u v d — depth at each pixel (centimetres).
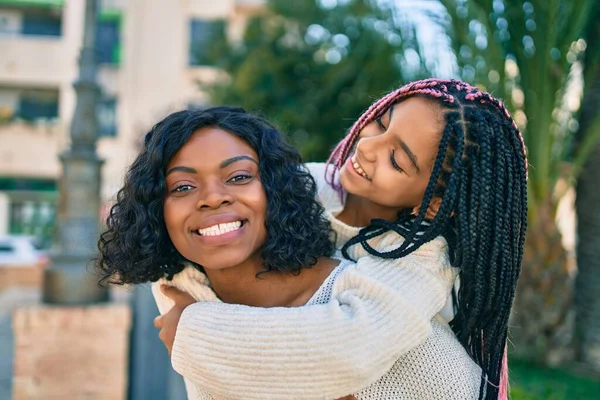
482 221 110
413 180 113
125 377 311
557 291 360
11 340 504
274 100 730
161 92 1352
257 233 113
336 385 101
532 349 364
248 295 119
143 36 1354
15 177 1446
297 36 748
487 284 113
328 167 141
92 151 345
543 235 359
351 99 675
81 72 350
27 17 1424
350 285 111
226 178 111
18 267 712
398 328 104
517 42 328
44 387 299
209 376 106
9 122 1432
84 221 333
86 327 304
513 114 333
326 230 124
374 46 589
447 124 110
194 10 1357
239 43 848
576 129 359
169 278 126
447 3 325
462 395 110
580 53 354
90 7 352
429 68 365
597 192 359
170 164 114
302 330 102
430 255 114
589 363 359
